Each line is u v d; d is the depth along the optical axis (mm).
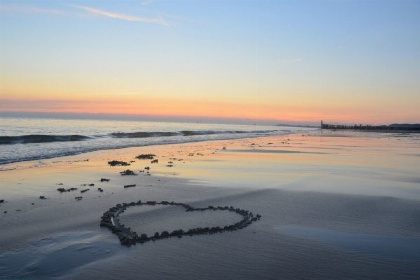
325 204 14273
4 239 9734
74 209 12883
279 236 10500
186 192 16250
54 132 57594
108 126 99312
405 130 146125
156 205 13844
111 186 17141
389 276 8008
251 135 81750
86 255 8883
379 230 11102
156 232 10562
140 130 79500
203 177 20141
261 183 18578
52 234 10234
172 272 8109
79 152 31938
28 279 7637
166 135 66625
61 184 17172
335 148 44000
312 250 9461
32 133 53062
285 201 14750
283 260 8820
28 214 12070
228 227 11133
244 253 9234
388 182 19219
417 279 7879
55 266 8258
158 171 22016
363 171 23344
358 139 68750
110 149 36219
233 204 14242
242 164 26219
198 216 12531
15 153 28625
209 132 87188
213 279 7816
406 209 13562
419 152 39156
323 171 23156
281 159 30000
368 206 13977
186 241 10000
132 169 22609
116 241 9867
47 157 27516
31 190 15633
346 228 11273
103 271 8086
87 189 16250
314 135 88000
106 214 12273
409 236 10578
